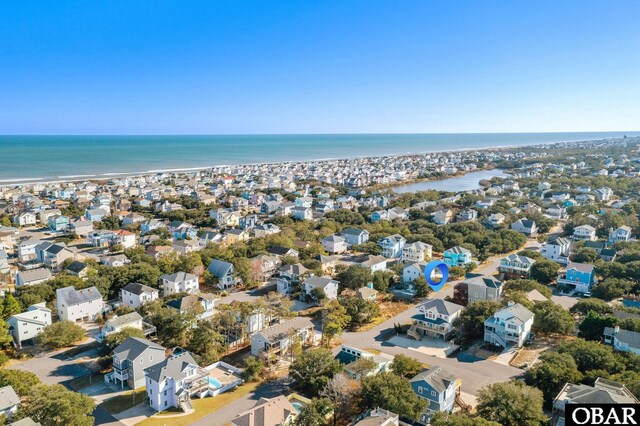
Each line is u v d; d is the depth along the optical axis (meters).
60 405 54.28
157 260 119.88
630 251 123.81
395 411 56.69
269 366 74.81
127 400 65.94
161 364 65.62
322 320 90.62
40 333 81.12
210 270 114.69
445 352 80.38
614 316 83.88
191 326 83.50
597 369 64.38
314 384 65.38
